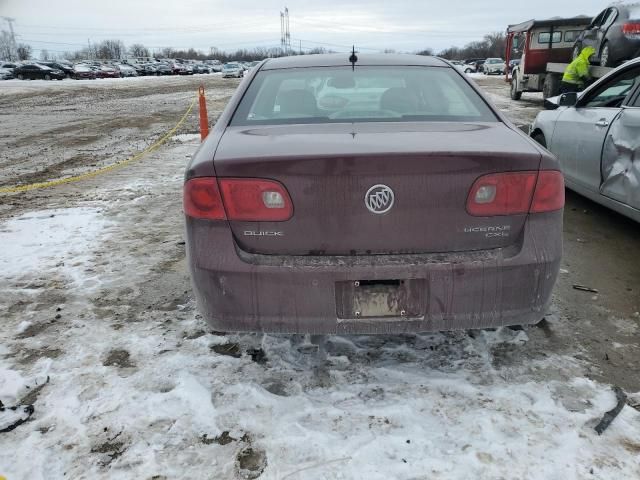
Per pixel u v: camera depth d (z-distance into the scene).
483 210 2.13
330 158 2.05
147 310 3.26
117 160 8.78
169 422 2.24
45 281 3.71
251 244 2.18
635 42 9.55
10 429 2.22
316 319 2.18
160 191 6.37
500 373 2.53
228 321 2.24
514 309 2.21
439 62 3.39
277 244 2.16
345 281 2.14
